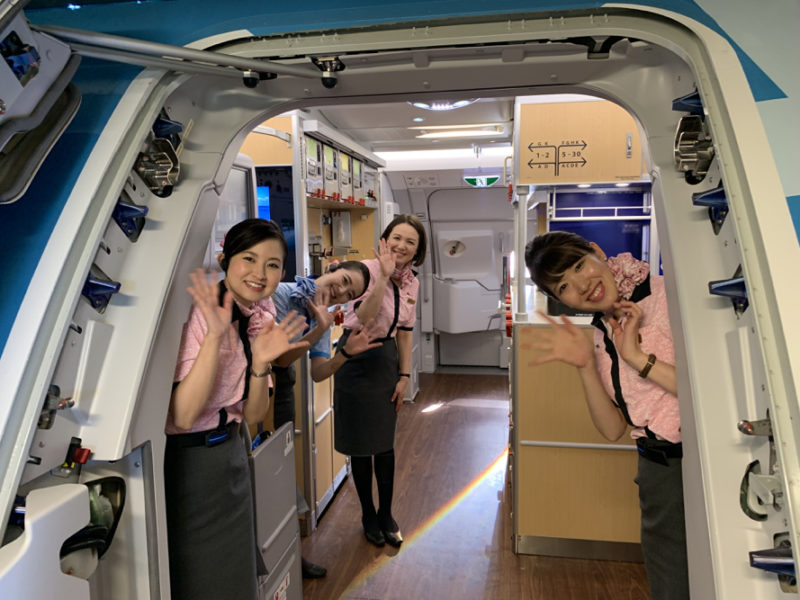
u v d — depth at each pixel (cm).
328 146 329
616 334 141
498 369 627
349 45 117
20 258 92
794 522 68
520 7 108
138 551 108
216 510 135
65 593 85
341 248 420
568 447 263
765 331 78
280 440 188
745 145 90
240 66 114
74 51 93
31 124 86
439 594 238
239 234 132
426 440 417
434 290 604
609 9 107
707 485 86
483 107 338
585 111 270
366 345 238
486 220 578
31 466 86
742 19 102
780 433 72
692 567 97
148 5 120
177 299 117
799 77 95
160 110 114
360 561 263
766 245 82
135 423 101
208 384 120
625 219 318
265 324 140
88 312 100
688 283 100
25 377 84
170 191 123
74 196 97
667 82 124
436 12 111
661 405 139
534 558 267
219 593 137
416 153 507
